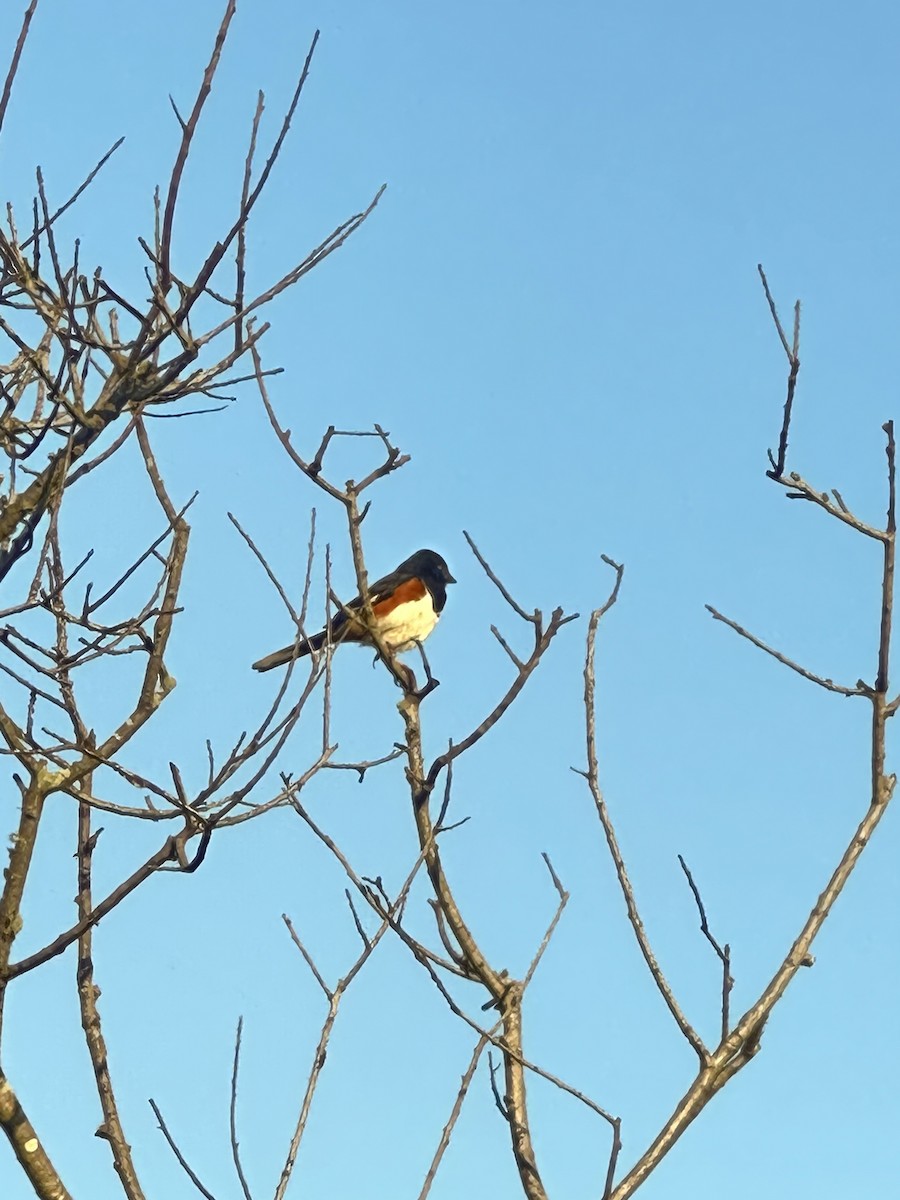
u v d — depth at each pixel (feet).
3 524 13.98
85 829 15.66
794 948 13.46
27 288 13.11
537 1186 13.73
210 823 12.96
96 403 13.39
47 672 13.73
